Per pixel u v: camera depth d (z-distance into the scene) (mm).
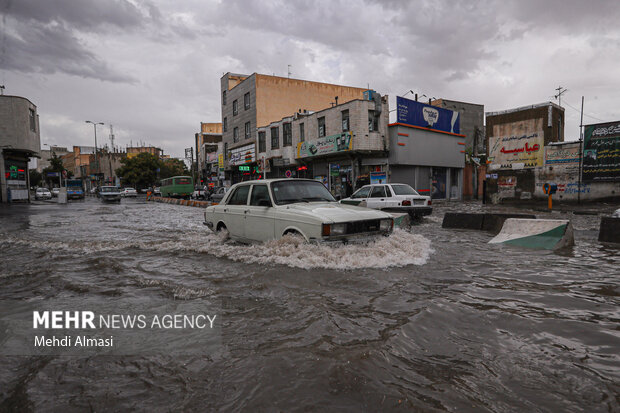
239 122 35625
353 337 2504
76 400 1811
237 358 2219
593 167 19625
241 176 37844
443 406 1714
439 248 6062
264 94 32125
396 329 2639
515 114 22953
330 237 4766
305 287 3697
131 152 91000
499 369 2074
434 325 2717
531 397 1791
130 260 5324
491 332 2600
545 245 6258
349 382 1926
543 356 2234
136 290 3721
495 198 23672
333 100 35188
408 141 24047
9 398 1837
